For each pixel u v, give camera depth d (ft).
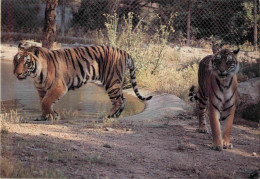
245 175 23.70
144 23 90.02
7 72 63.26
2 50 81.82
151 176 22.50
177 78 55.72
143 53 58.03
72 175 21.40
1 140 25.64
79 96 48.62
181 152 27.20
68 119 36.73
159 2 91.66
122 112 41.34
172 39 87.66
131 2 91.40
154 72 57.67
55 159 23.24
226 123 29.14
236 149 28.71
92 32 94.94
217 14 87.86
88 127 32.60
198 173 23.59
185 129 33.45
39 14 105.60
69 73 38.11
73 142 27.27
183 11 88.89
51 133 29.22
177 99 44.42
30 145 25.29
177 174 23.22
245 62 61.72
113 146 27.20
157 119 36.81
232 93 28.58
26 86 53.21
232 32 86.48
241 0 85.66
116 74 39.99
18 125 31.42
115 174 22.21
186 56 71.56
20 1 103.60
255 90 40.42
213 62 27.84
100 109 41.57
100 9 97.40
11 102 43.52
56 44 82.48
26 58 35.37
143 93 50.72
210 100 28.76
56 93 36.96
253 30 83.46
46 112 36.58
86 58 39.06
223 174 23.44
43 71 36.27
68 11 105.29
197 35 90.68
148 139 29.71
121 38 57.77
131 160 24.79
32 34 97.55
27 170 20.95
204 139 30.76
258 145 29.94
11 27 102.27
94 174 21.85
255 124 36.42
